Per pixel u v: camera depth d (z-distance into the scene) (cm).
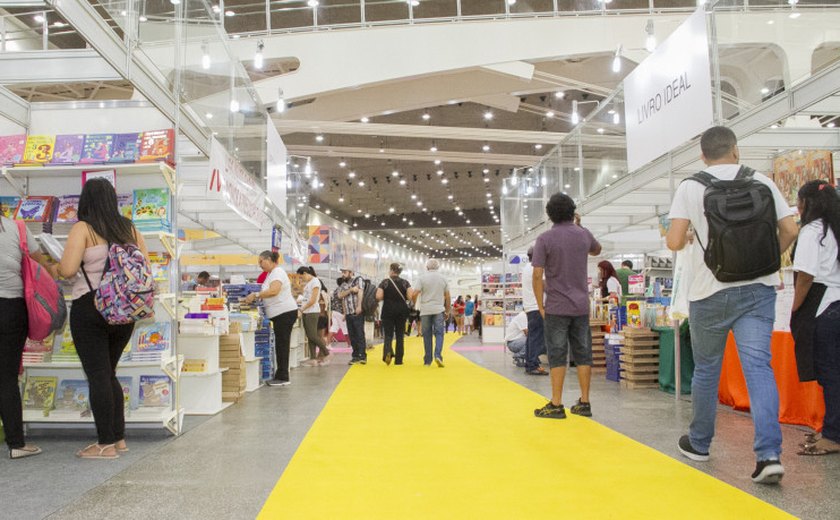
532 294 678
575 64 1262
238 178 559
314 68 1129
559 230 396
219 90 610
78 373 380
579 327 402
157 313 381
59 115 434
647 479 246
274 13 1145
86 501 228
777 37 609
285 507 216
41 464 288
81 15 298
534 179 1135
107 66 374
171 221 379
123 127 434
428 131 1477
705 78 436
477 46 1119
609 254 1179
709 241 248
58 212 379
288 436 349
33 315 301
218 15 709
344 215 3061
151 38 477
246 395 532
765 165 576
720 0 589
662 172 597
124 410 342
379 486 241
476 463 277
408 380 639
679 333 495
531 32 1112
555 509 210
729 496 222
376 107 1315
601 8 1113
